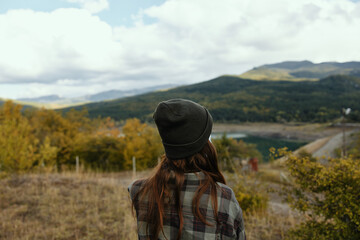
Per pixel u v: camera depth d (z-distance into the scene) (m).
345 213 2.41
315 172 2.64
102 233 3.66
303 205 2.82
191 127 0.81
